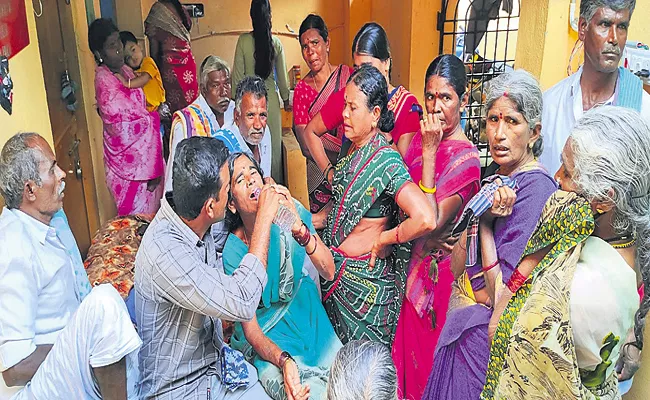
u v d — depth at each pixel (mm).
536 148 1839
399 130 2623
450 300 2002
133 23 4992
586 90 2219
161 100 3982
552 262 1510
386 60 2697
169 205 1755
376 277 2293
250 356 2178
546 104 2350
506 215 1754
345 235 2295
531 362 1552
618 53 2074
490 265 1772
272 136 4336
